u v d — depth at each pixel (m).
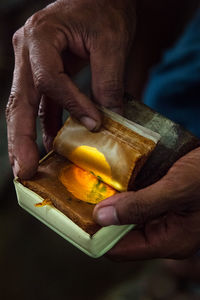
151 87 0.77
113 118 0.45
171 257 0.52
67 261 0.93
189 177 0.44
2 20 1.29
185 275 0.85
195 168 0.45
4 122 1.12
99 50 0.51
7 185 1.04
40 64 0.47
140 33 0.84
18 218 1.00
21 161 0.46
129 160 0.43
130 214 0.43
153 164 0.46
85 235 0.41
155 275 0.90
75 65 0.55
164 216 0.50
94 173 0.45
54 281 0.90
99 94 0.50
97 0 0.52
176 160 0.47
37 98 0.49
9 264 0.91
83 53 0.52
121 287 0.89
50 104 0.51
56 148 0.46
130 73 0.94
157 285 0.87
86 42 0.51
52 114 0.52
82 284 0.90
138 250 0.50
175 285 0.87
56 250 0.94
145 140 0.43
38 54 0.48
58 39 0.50
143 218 0.43
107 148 0.44
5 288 0.88
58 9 0.50
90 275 0.91
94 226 0.42
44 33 0.49
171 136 0.47
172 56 0.73
